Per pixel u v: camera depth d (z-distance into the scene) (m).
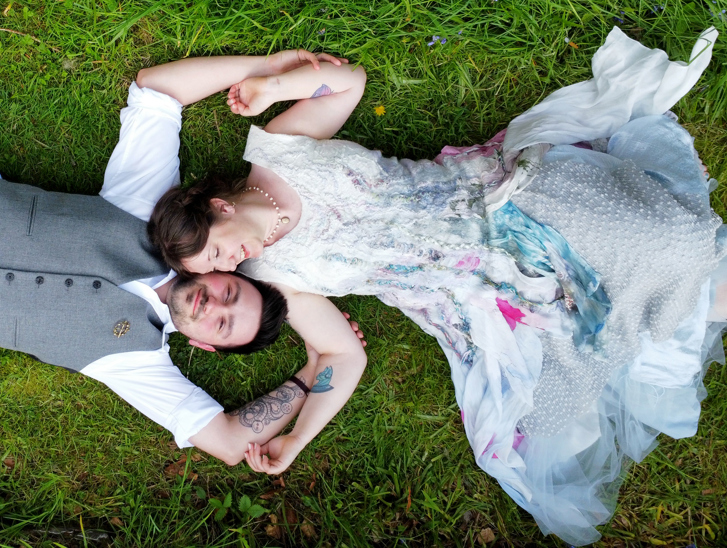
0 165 2.17
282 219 1.83
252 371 2.28
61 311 1.80
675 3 2.02
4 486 2.21
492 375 1.97
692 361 1.90
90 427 2.23
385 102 2.18
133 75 2.15
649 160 1.84
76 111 2.16
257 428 2.04
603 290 1.76
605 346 1.83
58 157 2.19
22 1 2.08
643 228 1.66
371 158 1.86
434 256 1.82
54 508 2.20
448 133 2.20
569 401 1.92
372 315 2.28
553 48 2.11
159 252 1.91
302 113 1.93
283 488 2.26
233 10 2.04
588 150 1.86
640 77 1.89
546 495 2.03
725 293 1.86
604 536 2.22
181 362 2.26
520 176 1.77
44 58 2.13
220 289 1.84
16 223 1.78
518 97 2.18
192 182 2.22
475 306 1.92
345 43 2.09
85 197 1.88
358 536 2.19
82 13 2.10
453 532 2.25
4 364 2.18
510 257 1.79
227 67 1.98
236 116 2.19
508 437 2.00
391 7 2.04
